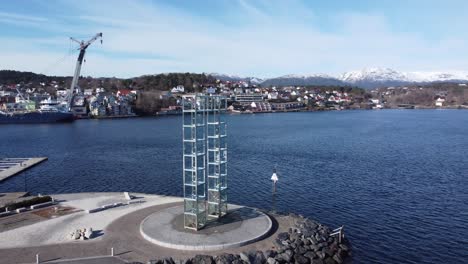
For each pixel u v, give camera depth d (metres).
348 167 89.12
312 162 95.31
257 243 38.62
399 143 131.50
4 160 98.38
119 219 45.59
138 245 37.91
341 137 149.50
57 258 35.06
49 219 45.84
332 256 40.12
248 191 67.81
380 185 72.31
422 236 48.09
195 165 40.78
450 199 63.47
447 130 177.00
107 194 57.44
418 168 88.38
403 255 42.91
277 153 109.69
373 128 188.00
